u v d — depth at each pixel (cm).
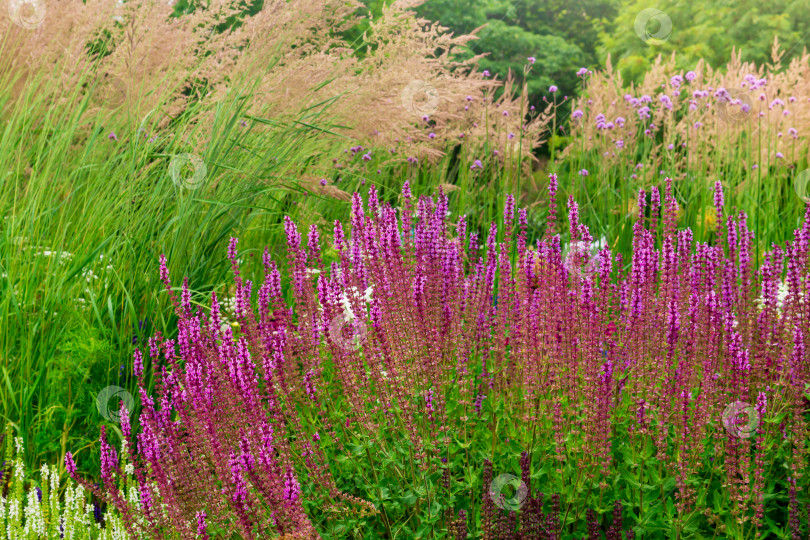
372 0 1209
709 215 579
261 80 476
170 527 246
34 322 347
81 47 444
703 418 246
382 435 261
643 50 1967
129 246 393
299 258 296
